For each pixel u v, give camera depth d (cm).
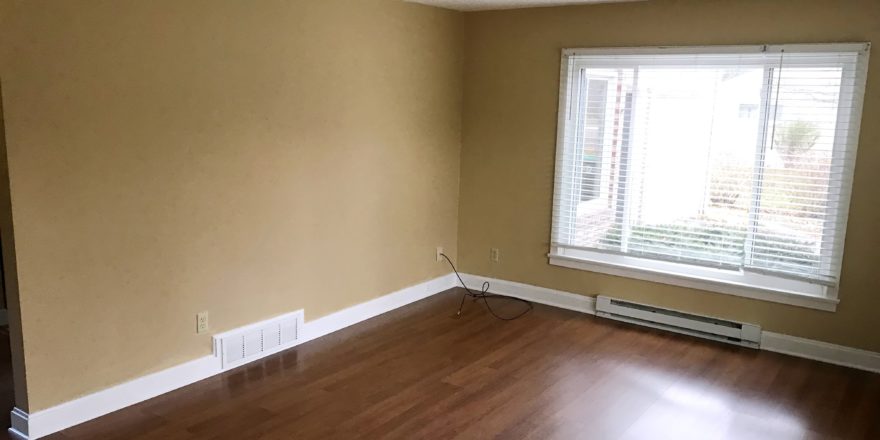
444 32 491
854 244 381
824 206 387
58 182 278
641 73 439
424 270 513
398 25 448
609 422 310
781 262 405
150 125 308
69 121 278
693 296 438
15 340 278
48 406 286
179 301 333
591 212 473
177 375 337
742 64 402
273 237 380
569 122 471
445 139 511
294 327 400
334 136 411
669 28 425
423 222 502
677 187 436
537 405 327
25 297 273
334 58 402
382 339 418
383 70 441
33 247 273
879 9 360
